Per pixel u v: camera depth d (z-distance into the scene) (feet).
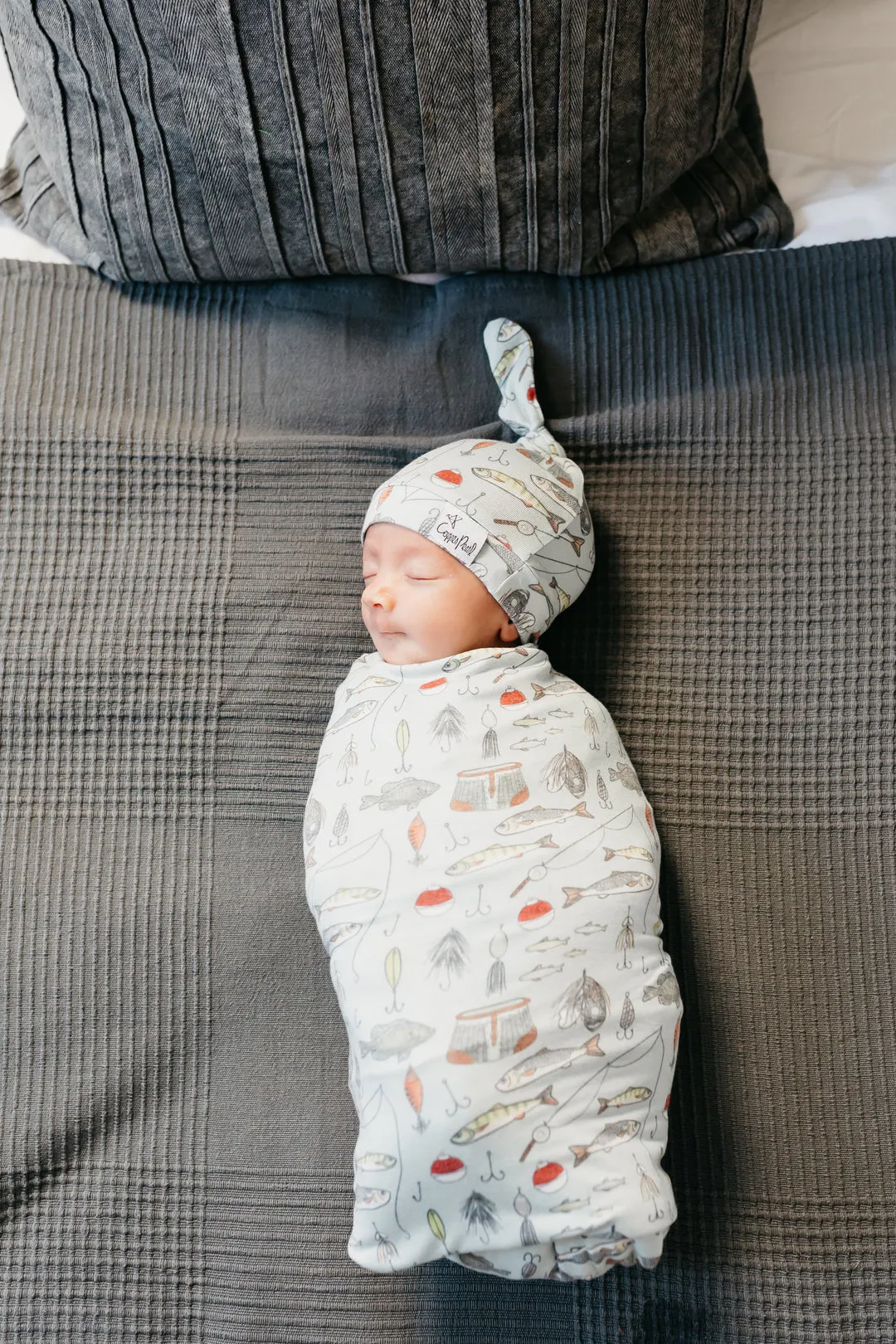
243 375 3.62
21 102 3.37
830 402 3.47
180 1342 3.09
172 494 3.54
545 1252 2.57
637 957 2.70
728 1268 3.03
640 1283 3.05
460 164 3.21
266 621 3.47
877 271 3.49
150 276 3.58
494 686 2.91
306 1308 3.09
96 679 3.44
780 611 3.39
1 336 3.61
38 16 3.06
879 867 3.27
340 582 3.49
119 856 3.36
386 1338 3.07
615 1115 2.58
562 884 2.69
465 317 3.59
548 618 3.14
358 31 2.96
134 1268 3.13
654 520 3.46
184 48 3.01
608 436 3.49
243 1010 3.28
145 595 3.49
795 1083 3.15
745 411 3.48
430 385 3.58
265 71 3.04
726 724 3.36
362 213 3.33
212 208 3.34
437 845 2.72
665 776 3.35
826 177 3.66
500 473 3.09
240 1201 3.16
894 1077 3.15
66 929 3.31
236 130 3.16
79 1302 3.10
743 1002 3.21
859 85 3.68
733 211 3.60
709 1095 3.15
